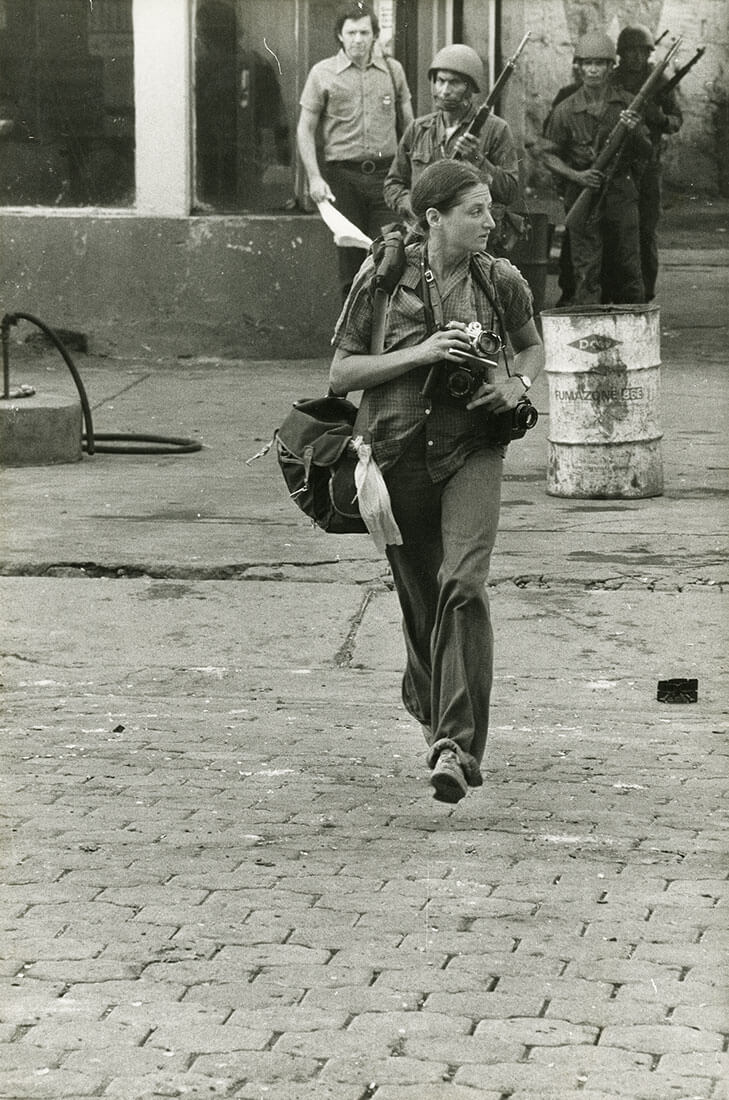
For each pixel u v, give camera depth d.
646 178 37.03
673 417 30.03
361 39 33.25
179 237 36.28
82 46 36.09
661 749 15.12
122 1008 10.18
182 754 14.93
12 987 10.44
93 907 11.58
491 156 29.45
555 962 10.77
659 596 19.56
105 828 13.07
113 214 36.53
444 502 12.59
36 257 36.81
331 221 33.00
